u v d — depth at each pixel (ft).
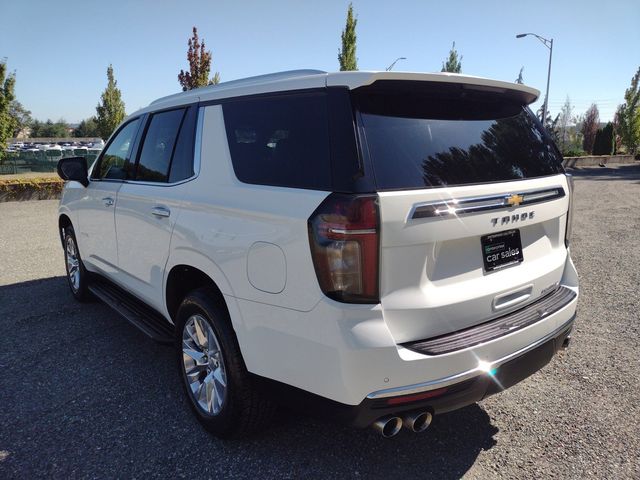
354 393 7.06
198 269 9.48
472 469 8.77
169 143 11.27
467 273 8.00
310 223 7.23
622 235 28.89
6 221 35.99
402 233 7.07
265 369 8.13
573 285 10.15
